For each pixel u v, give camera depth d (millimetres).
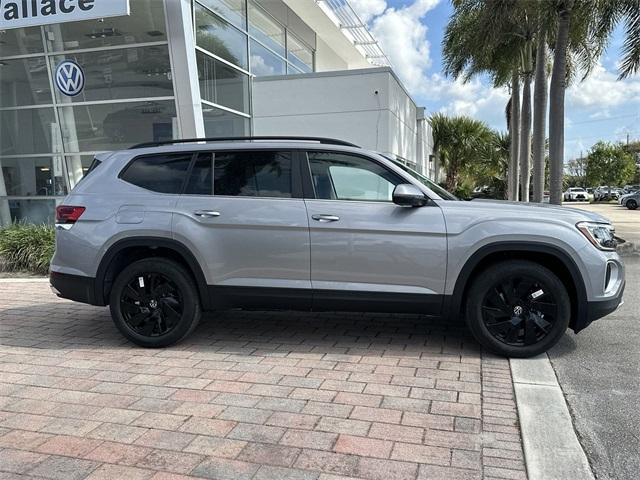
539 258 4969
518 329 4875
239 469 3088
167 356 5062
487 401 3965
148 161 5484
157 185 5371
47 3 11172
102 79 12836
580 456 3189
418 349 5180
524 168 20344
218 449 3311
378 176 5098
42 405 3975
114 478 3006
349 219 4938
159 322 5277
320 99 16234
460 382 4332
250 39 16609
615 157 59000
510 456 3209
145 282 5285
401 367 4684
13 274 9992
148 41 12227
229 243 5094
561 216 4879
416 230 4863
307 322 6191
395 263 4902
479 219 4855
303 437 3447
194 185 5305
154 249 5387
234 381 4395
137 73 12609
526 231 4762
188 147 5422
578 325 4883
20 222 13078
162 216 5188
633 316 6438
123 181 5441
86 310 7043
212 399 4043
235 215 5082
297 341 5469
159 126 12734
